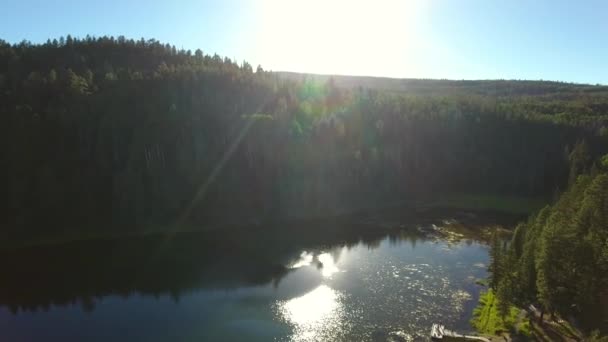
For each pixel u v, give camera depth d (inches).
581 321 2142.0
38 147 4168.3
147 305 2650.1
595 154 6254.9
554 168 6176.2
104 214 4178.2
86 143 4365.2
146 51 7687.0
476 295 2763.3
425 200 5876.0
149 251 3673.7
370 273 3169.3
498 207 5595.5
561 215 2566.4
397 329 2309.3
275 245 3882.9
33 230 3863.2
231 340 2213.3
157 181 4453.7
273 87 6633.9
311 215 4963.1
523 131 6781.5
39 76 5295.3
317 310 2549.2
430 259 3518.7
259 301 2679.6
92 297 2778.1
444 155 6476.4
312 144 5403.5
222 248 3777.1
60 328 2378.2
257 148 5032.0
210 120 5118.1
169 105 5182.1
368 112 6510.8
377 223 4717.0
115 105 4886.8
